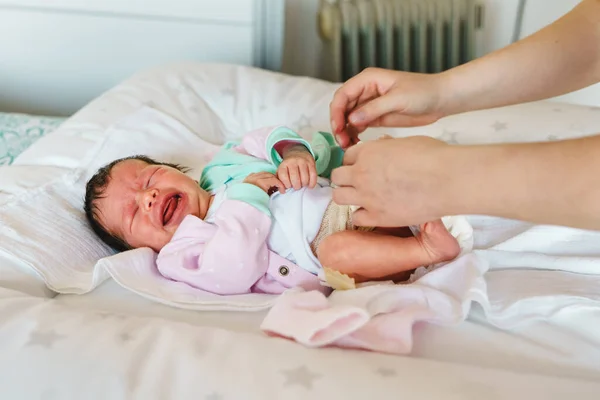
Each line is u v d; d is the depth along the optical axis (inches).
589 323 30.1
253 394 24.9
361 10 66.1
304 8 71.9
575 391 24.9
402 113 35.0
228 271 36.4
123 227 41.6
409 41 68.5
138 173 42.7
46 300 33.1
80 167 46.6
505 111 48.9
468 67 33.4
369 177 24.6
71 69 72.2
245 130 54.6
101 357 27.3
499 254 36.1
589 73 32.3
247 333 30.2
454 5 67.8
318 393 24.7
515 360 28.8
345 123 37.6
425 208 23.4
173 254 38.5
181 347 28.0
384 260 34.7
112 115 51.9
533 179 20.3
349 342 29.1
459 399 24.0
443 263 35.1
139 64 71.4
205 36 69.1
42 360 27.2
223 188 42.0
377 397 24.3
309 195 40.0
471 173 21.5
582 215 20.0
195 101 55.0
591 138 20.2
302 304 31.2
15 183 44.1
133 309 34.6
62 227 41.3
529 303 31.3
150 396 25.1
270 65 69.9
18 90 74.0
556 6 71.3
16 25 69.5
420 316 30.5
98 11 68.4
